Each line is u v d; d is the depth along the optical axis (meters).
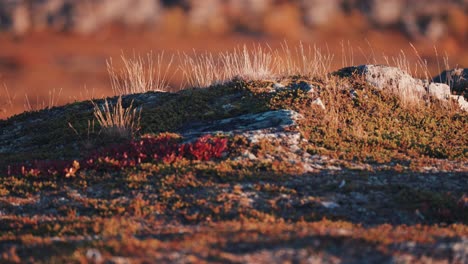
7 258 30.66
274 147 48.59
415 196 41.16
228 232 32.88
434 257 28.75
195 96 62.38
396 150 51.16
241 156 46.94
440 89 64.50
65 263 28.89
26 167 47.81
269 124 53.75
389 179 44.34
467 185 43.84
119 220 37.97
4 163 51.03
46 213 40.53
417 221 38.22
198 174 44.09
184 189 42.09
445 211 39.00
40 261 29.72
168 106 60.75
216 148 47.38
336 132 53.00
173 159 46.28
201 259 28.48
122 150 48.75
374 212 39.16
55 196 42.81
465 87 69.94
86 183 44.31
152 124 56.72
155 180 43.56
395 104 60.59
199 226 36.66
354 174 44.91
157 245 30.58
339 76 64.81
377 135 54.22
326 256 28.78
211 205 39.62
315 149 48.88
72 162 47.56
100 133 56.16
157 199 41.00
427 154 51.28
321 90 60.66
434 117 59.69
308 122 54.09
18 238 34.91
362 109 58.56
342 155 48.62
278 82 64.00
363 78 63.41
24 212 40.84
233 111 58.25
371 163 47.66
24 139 59.03
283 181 43.16
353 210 39.41
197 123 56.97
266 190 41.59
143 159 47.31
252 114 56.88
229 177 43.25
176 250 29.72
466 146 53.62
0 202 42.28
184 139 51.16
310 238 30.97
